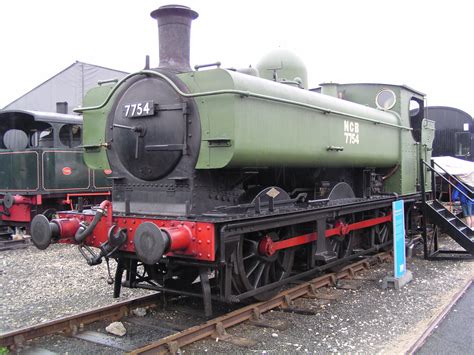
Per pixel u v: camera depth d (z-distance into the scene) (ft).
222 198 17.89
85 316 16.76
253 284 18.52
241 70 19.56
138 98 18.10
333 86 30.14
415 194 32.48
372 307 19.67
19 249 34.81
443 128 60.70
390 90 30.86
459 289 22.75
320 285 22.33
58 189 38.55
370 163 26.96
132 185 18.54
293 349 15.02
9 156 39.34
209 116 16.21
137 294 21.59
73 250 34.06
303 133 20.02
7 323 18.10
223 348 14.87
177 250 15.35
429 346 15.60
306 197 23.12
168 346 14.03
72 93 74.79
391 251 30.73
